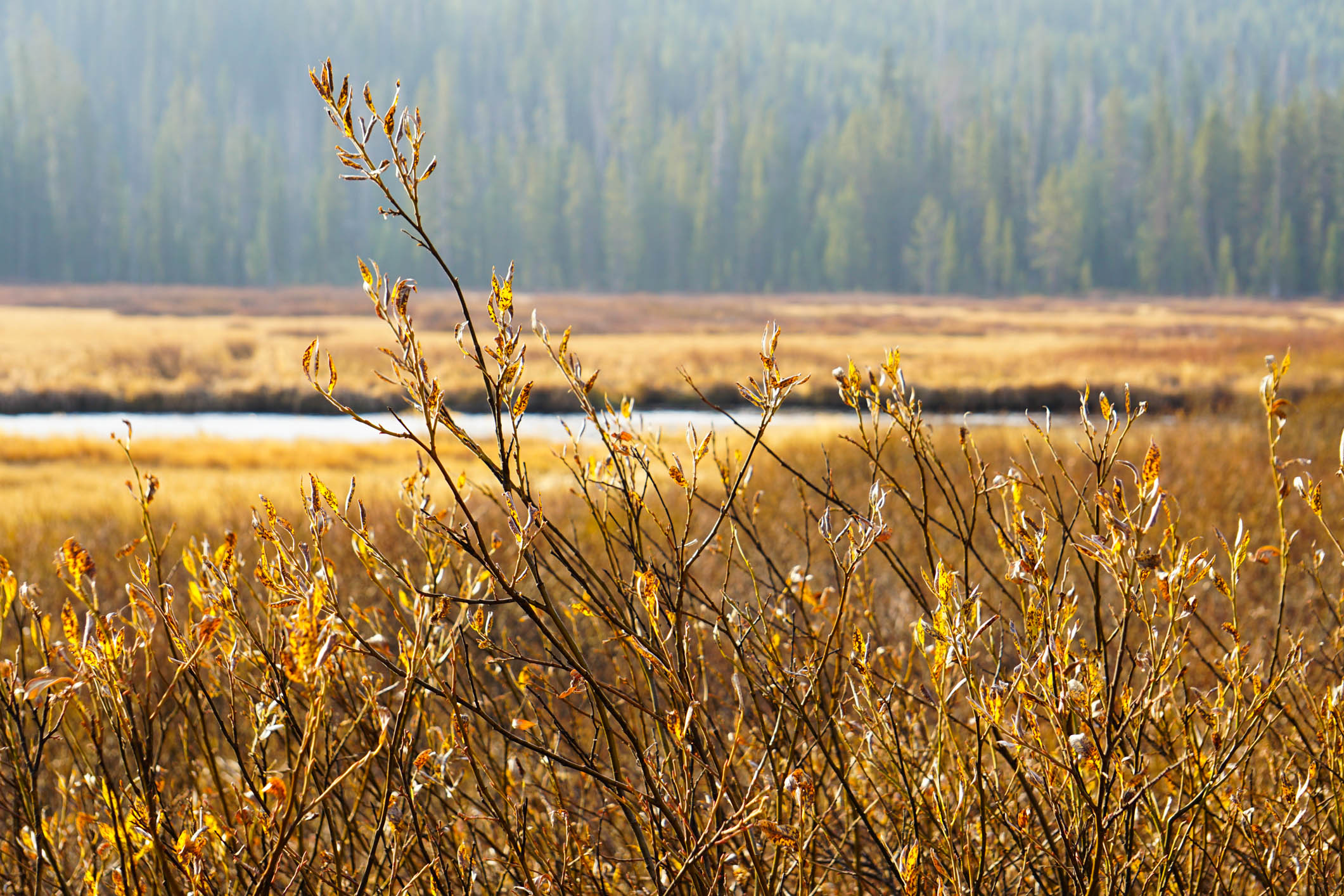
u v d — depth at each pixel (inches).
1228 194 4099.4
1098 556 44.1
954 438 480.7
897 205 4448.8
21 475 628.1
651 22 6284.5
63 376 1316.4
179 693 54.7
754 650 54.4
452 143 4237.2
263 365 1435.8
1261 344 1728.6
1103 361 1470.2
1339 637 54.5
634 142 4864.7
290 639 38.9
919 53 6451.8
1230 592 47.1
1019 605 57.0
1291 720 58.0
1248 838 56.7
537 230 4264.3
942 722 51.6
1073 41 6387.8
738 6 7332.7
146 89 5300.2
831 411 1172.5
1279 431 48.6
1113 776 48.3
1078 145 4694.9
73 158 4136.3
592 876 56.5
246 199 4448.8
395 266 4136.3
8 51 5605.3
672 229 4362.7
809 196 4581.7
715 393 1249.4
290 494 428.8
